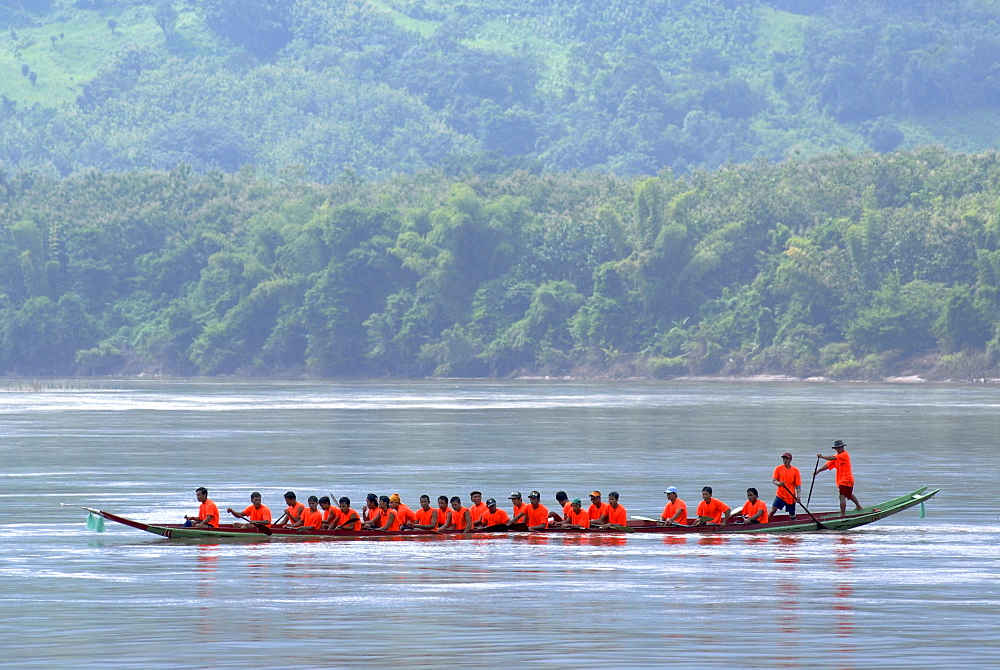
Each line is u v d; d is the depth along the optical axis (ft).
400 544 476.13
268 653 306.35
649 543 480.64
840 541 485.15
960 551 458.50
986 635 323.37
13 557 445.37
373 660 299.58
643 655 303.89
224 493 632.38
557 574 411.13
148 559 441.27
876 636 322.75
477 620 342.64
